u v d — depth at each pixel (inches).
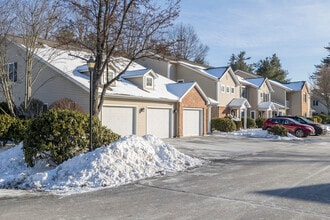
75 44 605.0
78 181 334.3
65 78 805.9
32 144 399.2
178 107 965.8
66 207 254.1
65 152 404.8
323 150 660.1
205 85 1357.0
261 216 230.2
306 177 367.6
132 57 587.5
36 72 858.8
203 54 2305.6
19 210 246.4
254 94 1689.2
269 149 676.1
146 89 920.3
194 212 240.4
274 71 2797.7
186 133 1007.0
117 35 557.0
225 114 1397.6
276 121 1104.2
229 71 1445.6
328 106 2023.9
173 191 304.2
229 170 413.1
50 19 746.2
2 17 730.2
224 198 278.5
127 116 821.2
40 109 822.5
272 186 322.7
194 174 384.2
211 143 789.2
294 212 239.0
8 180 344.5
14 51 864.3
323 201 268.1
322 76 1999.3
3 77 743.7
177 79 1417.3
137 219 225.5
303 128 1050.7
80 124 421.1
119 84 863.7
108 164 360.8
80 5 560.4
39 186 327.6
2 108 777.6
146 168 387.2
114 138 469.7
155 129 903.1
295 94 2037.4
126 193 297.4
